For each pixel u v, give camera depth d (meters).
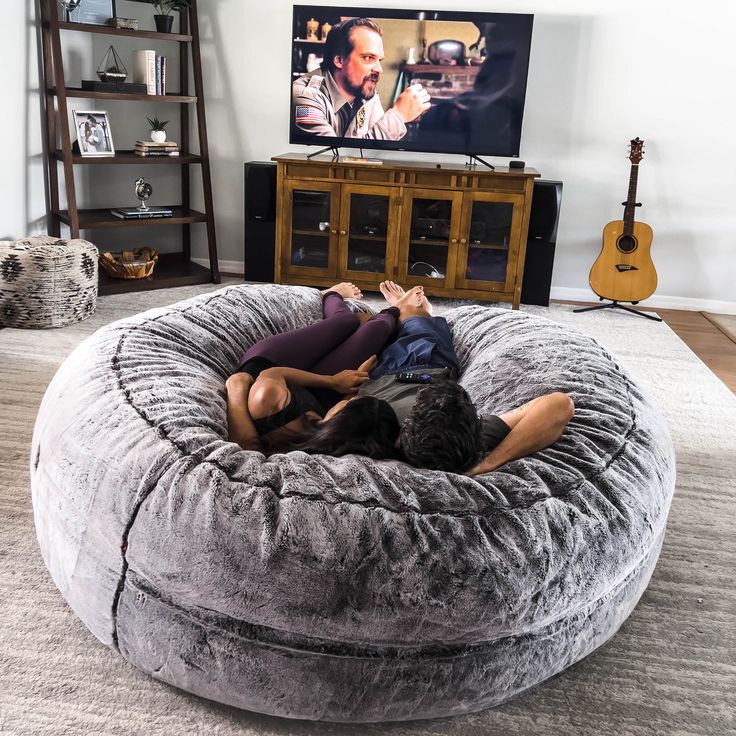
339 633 1.41
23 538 2.06
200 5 4.95
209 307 2.58
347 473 1.55
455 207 4.64
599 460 1.71
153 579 1.48
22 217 4.39
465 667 1.46
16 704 1.50
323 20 4.70
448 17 4.60
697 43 4.63
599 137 4.85
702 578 2.09
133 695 1.55
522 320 2.67
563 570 1.49
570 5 4.67
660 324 4.62
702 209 4.89
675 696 1.65
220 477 1.50
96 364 1.92
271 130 5.14
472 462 1.69
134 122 5.10
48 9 4.26
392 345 2.58
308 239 4.84
